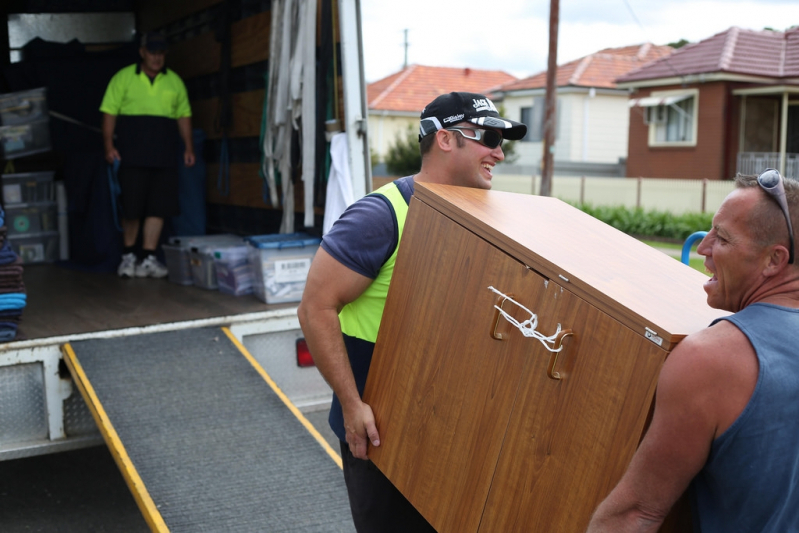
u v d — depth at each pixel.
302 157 4.43
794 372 1.29
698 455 1.32
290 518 2.74
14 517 3.70
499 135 2.16
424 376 1.93
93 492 4.00
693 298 1.61
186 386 3.42
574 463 1.54
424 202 1.99
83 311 4.20
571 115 28.11
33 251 6.14
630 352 1.44
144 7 7.18
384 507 2.21
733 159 21.52
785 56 21.92
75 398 3.54
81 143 6.70
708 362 1.29
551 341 1.59
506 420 1.70
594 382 1.50
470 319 1.80
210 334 3.85
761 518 1.32
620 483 1.40
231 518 2.72
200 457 3.02
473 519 1.78
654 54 31.02
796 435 1.30
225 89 5.77
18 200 6.05
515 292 1.70
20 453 3.39
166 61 6.89
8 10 6.94
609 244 1.89
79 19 7.19
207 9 6.04
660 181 19.45
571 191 21.80
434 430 1.90
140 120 5.46
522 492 1.65
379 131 33.41
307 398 4.05
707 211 18.55
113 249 5.76
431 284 1.93
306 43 4.35
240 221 5.93
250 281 4.61
